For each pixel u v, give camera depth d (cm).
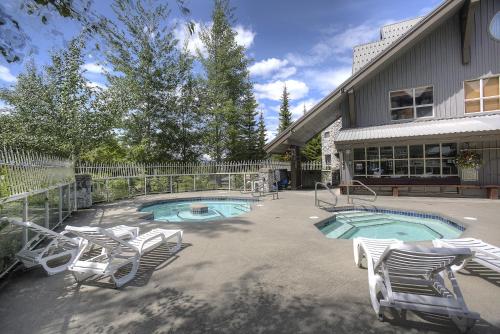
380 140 1474
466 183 1471
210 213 1438
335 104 1830
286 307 390
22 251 534
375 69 1586
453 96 1541
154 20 2069
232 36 2995
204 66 2977
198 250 650
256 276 497
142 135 2575
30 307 402
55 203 926
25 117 1895
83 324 357
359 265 536
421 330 334
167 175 1934
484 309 374
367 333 329
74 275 487
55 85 1966
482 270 503
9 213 562
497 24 1442
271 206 1281
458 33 1523
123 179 1698
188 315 373
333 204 1305
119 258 531
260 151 3753
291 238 741
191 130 2889
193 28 333
